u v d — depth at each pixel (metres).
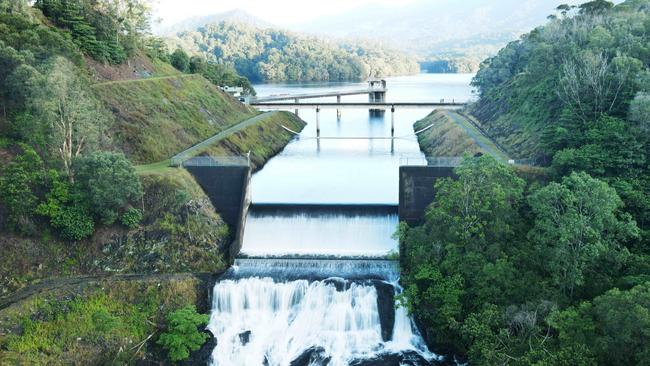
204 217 70.44
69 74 68.38
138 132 90.62
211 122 116.94
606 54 81.38
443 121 136.62
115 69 111.94
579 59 86.69
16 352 49.28
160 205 69.38
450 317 53.03
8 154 67.19
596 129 68.38
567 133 70.62
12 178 61.72
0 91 70.94
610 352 42.44
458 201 58.44
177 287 61.44
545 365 43.00
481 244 56.81
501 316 49.78
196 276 64.19
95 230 65.62
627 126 68.12
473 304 54.69
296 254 69.25
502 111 113.44
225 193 74.31
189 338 55.94
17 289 58.16
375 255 68.19
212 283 63.00
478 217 57.41
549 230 51.06
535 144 83.75
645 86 70.50
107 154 65.88
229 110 134.75
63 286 58.06
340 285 61.66
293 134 158.38
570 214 49.72
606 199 49.06
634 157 63.59
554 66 103.94
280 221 73.62
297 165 119.38
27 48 74.62
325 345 58.09
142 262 65.00
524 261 55.97
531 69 113.69
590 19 112.12
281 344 58.03
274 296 62.03
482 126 117.56
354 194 94.75
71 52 84.12
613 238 54.62
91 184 63.94
